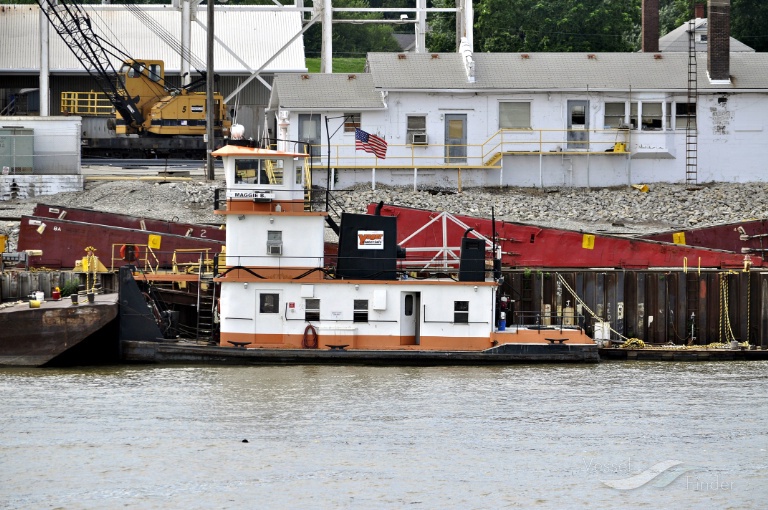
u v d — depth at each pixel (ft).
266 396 479.00
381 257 545.03
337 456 401.90
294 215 540.11
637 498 367.25
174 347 538.88
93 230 649.61
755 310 592.19
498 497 366.63
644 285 594.24
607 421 447.01
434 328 541.34
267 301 540.52
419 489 371.97
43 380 507.71
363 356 536.42
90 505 357.20
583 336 558.15
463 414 453.99
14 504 357.61
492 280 548.31
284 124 573.33
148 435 422.41
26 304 570.46
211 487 372.17
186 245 647.15
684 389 500.33
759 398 483.92
